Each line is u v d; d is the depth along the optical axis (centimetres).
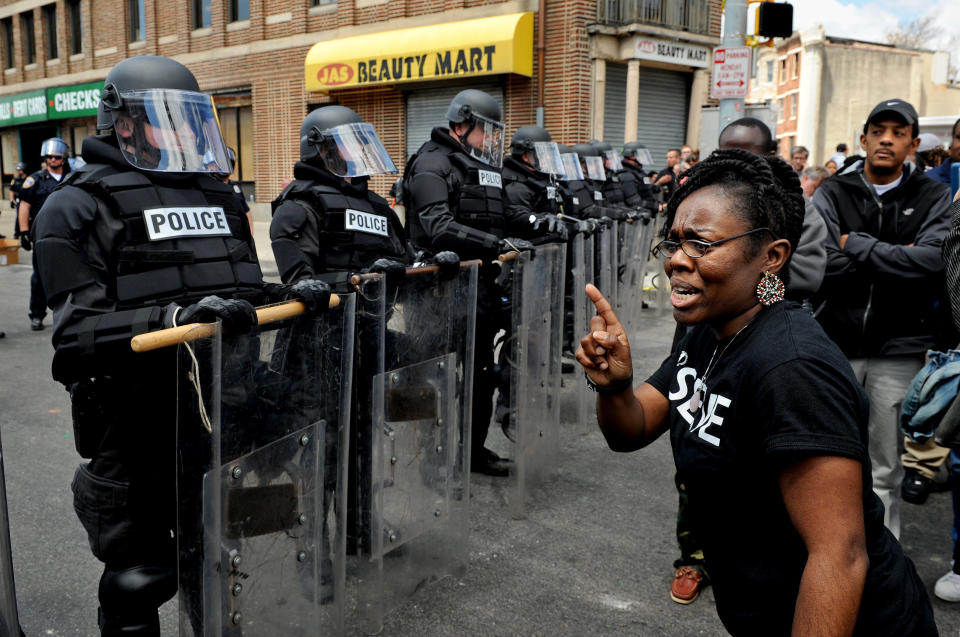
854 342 285
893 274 273
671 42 1276
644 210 784
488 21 1215
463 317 290
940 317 287
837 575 111
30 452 433
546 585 292
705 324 137
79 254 189
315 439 202
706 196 130
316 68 1407
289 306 186
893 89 3884
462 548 299
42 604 279
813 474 115
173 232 203
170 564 208
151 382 193
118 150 205
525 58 1203
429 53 1259
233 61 1625
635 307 700
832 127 3872
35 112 2098
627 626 266
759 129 296
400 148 1395
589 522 346
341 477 217
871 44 4031
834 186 297
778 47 4159
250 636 183
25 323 814
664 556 316
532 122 1241
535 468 377
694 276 129
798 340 123
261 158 1614
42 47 2078
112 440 196
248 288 218
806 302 287
